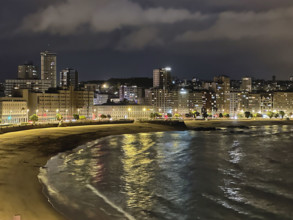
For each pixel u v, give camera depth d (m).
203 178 57.44
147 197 45.56
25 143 95.81
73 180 53.28
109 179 55.28
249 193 48.47
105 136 136.38
